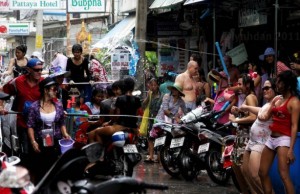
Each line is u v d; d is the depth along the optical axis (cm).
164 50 2661
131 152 1276
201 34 2403
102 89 1622
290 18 1833
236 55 2044
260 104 1648
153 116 1938
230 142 1391
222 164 1504
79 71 1750
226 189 1462
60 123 1210
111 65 2309
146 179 1587
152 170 1741
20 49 1720
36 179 1112
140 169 1752
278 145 1102
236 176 1291
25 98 1251
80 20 4325
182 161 1555
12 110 1273
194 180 1587
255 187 1184
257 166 1169
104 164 1227
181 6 2356
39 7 3022
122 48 2311
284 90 1102
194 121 1573
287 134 1102
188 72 1841
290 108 1094
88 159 707
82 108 1634
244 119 1241
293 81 1098
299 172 1169
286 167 1102
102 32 4159
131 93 1409
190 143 1559
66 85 1672
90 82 1711
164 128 1611
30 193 699
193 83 1839
